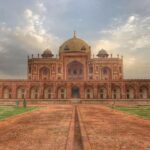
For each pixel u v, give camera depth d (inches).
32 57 3454.7
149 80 2726.4
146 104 2429.9
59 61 3331.7
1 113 1168.8
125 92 2731.3
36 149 367.9
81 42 3538.4
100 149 369.4
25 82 2785.4
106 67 3297.2
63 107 1818.4
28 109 1547.7
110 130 572.4
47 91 2819.9
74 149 382.3
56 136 484.7
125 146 392.2
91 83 2765.7
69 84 2758.4
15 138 463.5
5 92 2817.4
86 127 628.1
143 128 614.9
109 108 1697.8
